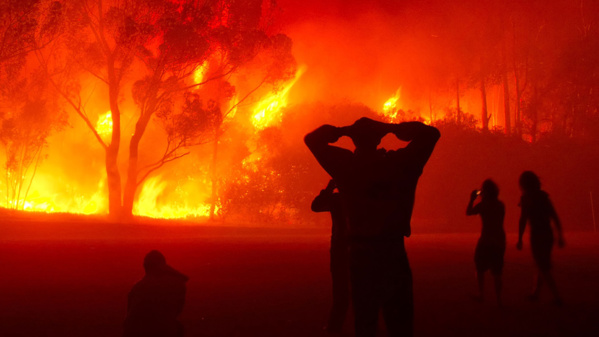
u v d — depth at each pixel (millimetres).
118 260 14117
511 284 10445
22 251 15773
